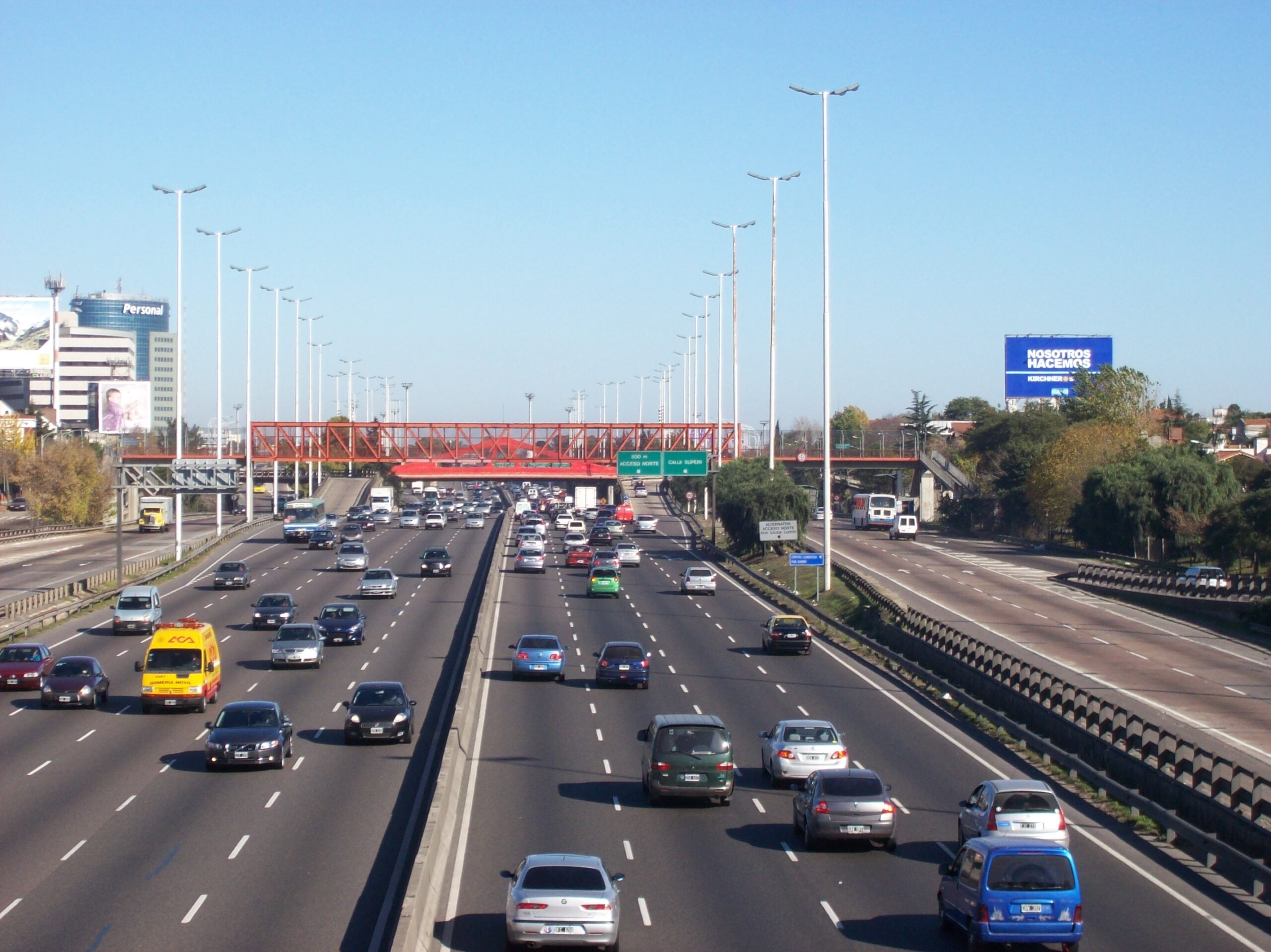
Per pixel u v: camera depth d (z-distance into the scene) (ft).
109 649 208.74
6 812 107.55
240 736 123.75
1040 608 255.70
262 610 231.09
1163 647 206.08
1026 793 94.63
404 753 133.49
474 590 290.56
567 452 556.51
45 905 82.28
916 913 82.84
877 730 148.15
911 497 547.90
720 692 172.96
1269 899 87.30
